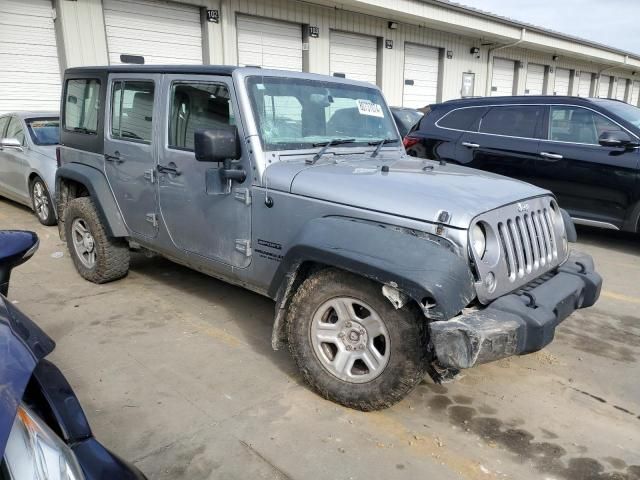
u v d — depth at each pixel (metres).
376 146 4.18
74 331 4.06
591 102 6.56
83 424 1.83
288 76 3.78
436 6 16.33
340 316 3.01
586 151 6.45
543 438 2.89
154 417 2.98
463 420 3.04
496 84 22.12
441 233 2.73
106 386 3.29
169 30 11.82
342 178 3.17
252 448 2.74
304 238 2.99
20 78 10.09
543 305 2.83
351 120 4.14
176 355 3.70
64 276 5.32
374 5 14.40
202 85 3.71
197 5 12.02
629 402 3.26
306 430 2.89
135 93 4.30
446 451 2.76
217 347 3.83
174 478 2.51
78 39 10.45
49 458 1.53
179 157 3.91
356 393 2.99
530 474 2.60
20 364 1.60
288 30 14.03
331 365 3.09
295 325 3.16
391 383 2.86
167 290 4.96
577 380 3.51
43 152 7.47
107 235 4.81
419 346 2.76
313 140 3.76
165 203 4.13
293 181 3.24
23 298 4.71
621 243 7.15
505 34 19.53
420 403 3.20
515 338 2.62
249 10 12.92
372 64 16.55
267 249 3.43
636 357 3.85
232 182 3.55
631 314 4.67
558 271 3.43
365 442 2.81
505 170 7.08
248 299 4.78
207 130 3.24
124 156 4.45
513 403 3.22
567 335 4.22
